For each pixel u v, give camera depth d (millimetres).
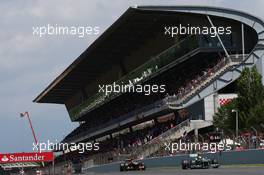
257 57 65062
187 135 61656
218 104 67812
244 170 37375
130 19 66438
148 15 65000
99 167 68250
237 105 59125
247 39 67188
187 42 66438
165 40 71625
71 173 73438
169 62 69375
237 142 49188
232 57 65188
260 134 46281
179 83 72125
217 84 65438
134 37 74312
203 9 63688
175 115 68438
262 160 44875
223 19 65000
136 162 56375
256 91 58531
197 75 68875
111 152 67188
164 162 58250
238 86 59406
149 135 69000
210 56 67438
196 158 47531
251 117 55531
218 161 51562
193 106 67188
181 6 63312
